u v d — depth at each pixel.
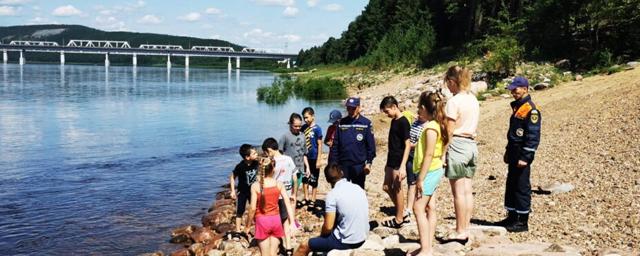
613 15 28.23
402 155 8.91
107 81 77.88
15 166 18.66
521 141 8.10
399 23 80.81
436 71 46.28
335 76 75.94
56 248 10.59
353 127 9.38
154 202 13.96
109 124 30.52
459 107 7.29
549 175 11.62
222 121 32.34
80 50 167.62
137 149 22.34
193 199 14.23
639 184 9.64
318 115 34.72
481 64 36.94
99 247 10.60
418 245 7.34
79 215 12.77
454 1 59.59
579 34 31.31
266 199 7.89
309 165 11.57
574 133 15.43
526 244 7.10
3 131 27.05
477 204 10.27
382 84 51.34
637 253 6.71
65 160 19.81
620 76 23.59
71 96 49.47
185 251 9.95
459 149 7.34
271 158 8.79
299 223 10.50
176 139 25.19
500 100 25.39
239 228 10.34
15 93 51.59
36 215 12.80
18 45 167.38
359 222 7.11
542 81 26.52
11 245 10.77
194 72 134.88
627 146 12.45
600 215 8.48
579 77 25.78
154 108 40.00
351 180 9.44
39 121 31.23
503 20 47.16
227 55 168.38
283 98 46.34
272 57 174.62
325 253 7.79
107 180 16.58
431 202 6.89
